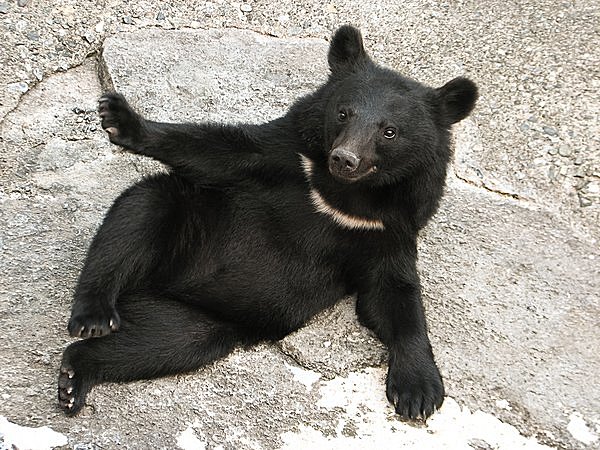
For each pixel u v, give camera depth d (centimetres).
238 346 281
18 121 321
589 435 274
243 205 286
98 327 268
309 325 286
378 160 279
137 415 267
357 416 272
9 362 271
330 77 291
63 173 310
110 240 275
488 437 272
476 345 286
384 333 282
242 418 269
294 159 284
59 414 265
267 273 283
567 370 284
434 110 287
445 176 289
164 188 283
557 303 296
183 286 281
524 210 317
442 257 302
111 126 279
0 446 259
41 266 288
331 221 283
